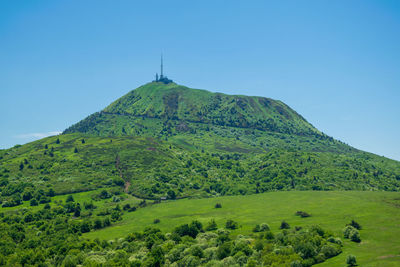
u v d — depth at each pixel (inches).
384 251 3179.1
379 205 5221.5
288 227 4475.9
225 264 3238.2
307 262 3070.9
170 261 3678.6
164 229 5201.8
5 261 3954.2
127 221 6023.6
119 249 4421.8
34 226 5693.9
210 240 4279.0
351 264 2918.3
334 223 4429.1
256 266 3024.1
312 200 6215.6
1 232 5059.1
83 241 4653.1
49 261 4065.0
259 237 4065.0
